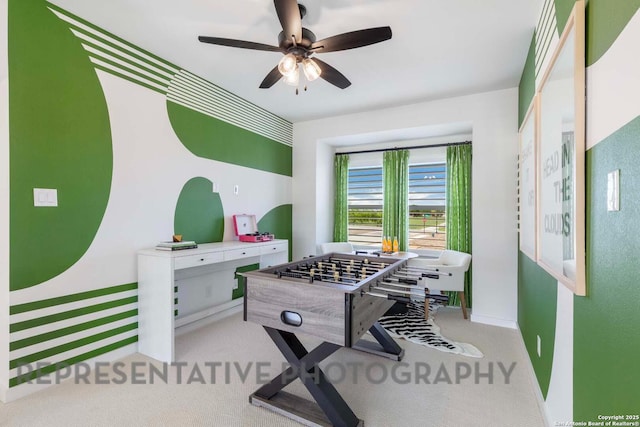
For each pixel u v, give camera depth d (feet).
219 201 11.62
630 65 2.82
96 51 7.79
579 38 3.94
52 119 6.98
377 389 6.90
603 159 3.42
